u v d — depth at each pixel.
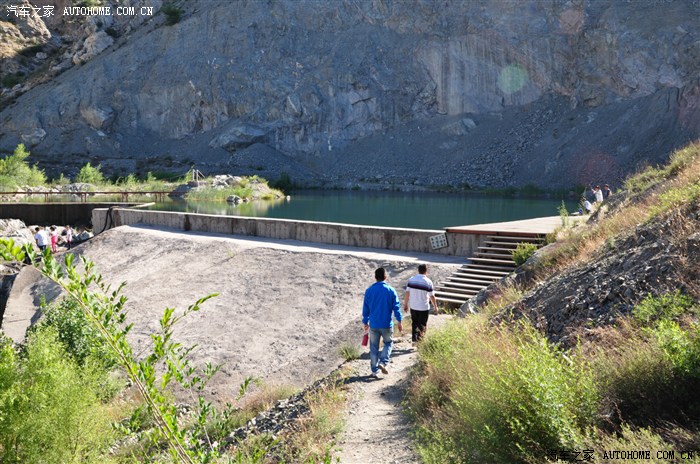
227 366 16.72
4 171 62.31
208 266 24.05
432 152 90.94
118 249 28.77
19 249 2.54
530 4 93.31
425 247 22.14
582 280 9.84
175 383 15.53
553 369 5.69
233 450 7.95
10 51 124.38
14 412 7.71
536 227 21.47
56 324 13.98
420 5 100.44
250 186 65.56
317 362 15.80
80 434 8.02
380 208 51.94
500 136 88.75
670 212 10.20
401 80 98.62
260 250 24.20
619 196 19.06
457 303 16.75
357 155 94.62
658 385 5.50
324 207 52.84
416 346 11.81
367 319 10.75
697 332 5.73
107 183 68.25
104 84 104.38
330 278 20.56
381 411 8.59
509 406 5.63
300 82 100.62
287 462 7.22
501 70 93.44
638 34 80.56
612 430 5.33
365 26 104.00
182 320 20.12
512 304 11.09
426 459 6.00
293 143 97.62
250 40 105.38
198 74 103.81
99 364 9.88
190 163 92.56
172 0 126.00
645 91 79.25
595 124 80.88
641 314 7.36
